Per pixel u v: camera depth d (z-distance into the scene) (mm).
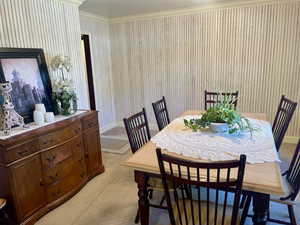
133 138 2045
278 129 2463
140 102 4852
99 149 2949
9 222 1888
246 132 2094
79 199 2426
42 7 2592
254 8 3584
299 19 3387
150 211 2160
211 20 3893
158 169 1487
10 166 1826
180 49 4238
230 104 2334
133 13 4191
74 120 2467
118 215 2156
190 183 1196
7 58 2189
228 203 2100
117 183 2727
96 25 4344
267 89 3805
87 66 4277
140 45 4531
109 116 4980
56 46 2811
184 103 4457
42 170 2121
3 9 2189
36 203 2084
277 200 1550
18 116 2111
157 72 4535
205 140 1925
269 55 3670
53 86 2660
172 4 3625
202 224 1396
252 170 1394
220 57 3986
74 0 3010
